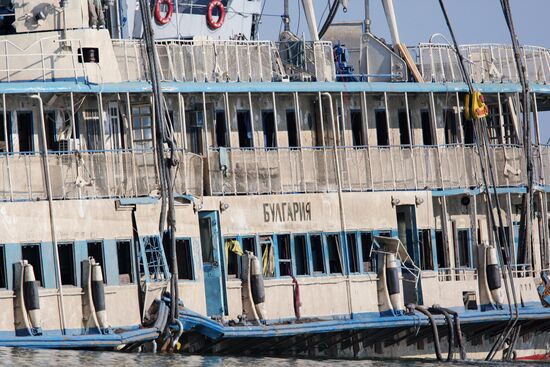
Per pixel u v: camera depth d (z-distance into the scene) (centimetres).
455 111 17938
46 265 14712
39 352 14075
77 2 15612
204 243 15900
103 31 15700
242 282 15838
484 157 17750
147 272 15075
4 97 15062
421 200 17150
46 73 15462
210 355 15438
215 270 15812
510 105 18262
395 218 16975
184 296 15375
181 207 15488
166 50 16275
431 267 17162
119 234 15112
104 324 14712
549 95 18700
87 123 15712
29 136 15462
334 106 17175
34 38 15525
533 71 18488
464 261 17775
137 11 18788
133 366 13788
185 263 15538
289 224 16288
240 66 16638
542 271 18312
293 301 16138
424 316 16675
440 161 17412
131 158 15312
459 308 17275
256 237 16075
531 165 18012
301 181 16488
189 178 15688
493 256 17475
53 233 14775
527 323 17800
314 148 16612
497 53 18300
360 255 16675
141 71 16088
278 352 16212
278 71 16962
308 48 17238
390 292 16638
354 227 16688
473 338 17538
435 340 16612
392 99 17600
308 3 17625
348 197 16688
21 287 14425
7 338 14162
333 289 16400
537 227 18538
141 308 15050
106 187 15188
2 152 15062
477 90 17788
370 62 18062
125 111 15862
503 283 17650
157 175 15350
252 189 16200
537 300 18000
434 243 17200
